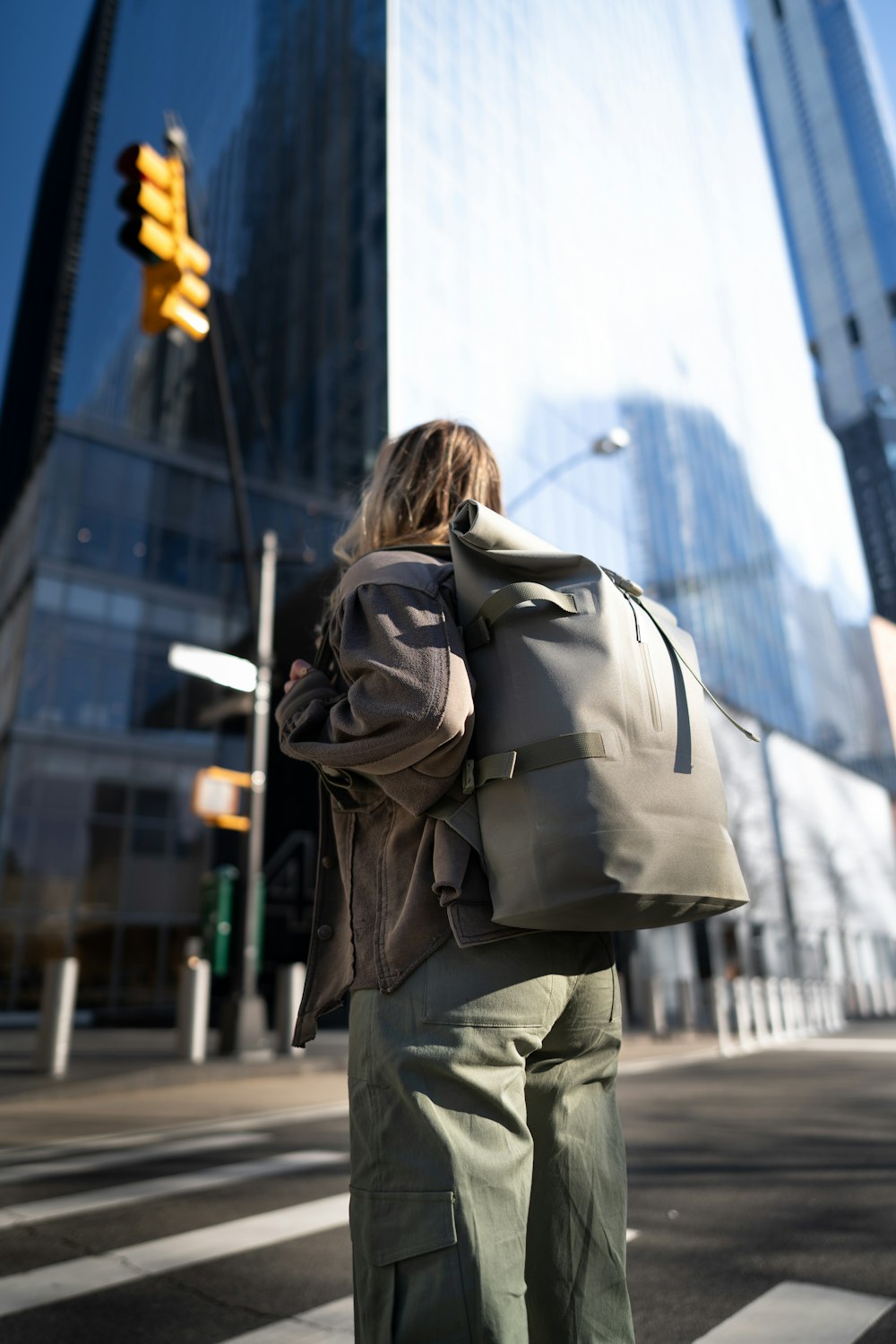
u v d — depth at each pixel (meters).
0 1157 4.91
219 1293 2.61
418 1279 0.97
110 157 34.16
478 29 29.91
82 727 20.22
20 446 32.06
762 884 29.64
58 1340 2.27
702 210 50.28
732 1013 19.23
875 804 43.91
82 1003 18.45
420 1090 1.03
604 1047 1.28
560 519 26.42
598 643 1.15
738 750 32.38
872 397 144.00
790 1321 2.33
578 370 29.66
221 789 10.61
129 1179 4.21
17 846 18.75
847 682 54.03
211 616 22.81
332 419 23.47
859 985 24.64
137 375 25.70
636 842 1.04
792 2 174.00
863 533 135.25
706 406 43.09
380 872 1.20
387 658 1.09
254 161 32.22
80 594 21.16
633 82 43.38
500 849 1.08
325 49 29.39
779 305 65.69
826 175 161.88
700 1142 5.01
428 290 23.36
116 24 36.34
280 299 27.91
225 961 10.46
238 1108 6.96
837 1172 4.18
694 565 36.00
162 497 23.09
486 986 1.08
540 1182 1.22
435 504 1.48
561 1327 1.17
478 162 27.31
